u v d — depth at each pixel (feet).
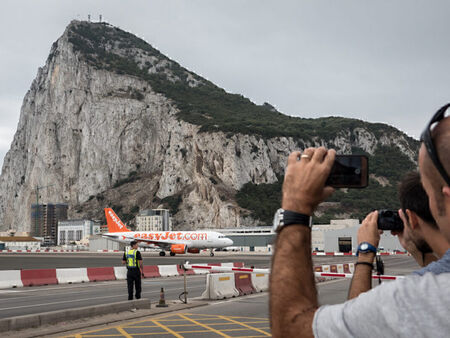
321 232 363.56
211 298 65.31
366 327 5.22
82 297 69.92
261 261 201.05
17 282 87.25
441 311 4.90
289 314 5.92
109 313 48.42
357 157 6.79
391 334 5.07
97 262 223.10
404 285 5.31
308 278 6.24
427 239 7.25
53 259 268.00
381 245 308.40
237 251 409.90
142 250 417.28
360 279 9.68
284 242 6.43
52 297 70.08
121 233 280.51
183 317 49.14
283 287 6.15
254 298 66.95
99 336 38.32
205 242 259.39
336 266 109.81
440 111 5.47
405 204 7.44
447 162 5.35
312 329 5.64
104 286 89.71
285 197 6.63
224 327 42.98
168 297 70.08
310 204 6.48
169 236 264.52
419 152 5.92
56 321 42.65
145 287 87.20
